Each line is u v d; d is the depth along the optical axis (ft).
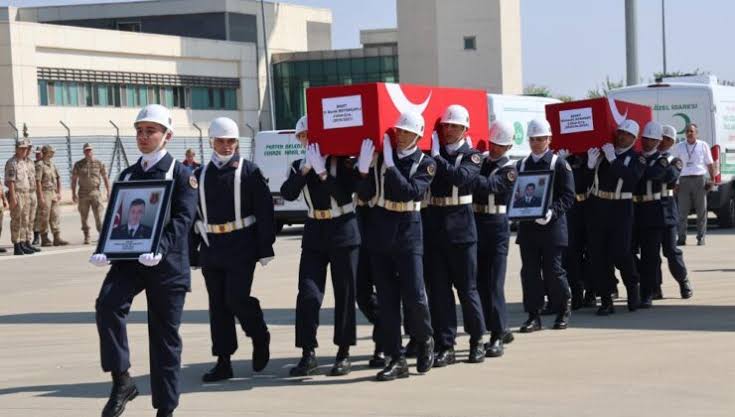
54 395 30.68
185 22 231.91
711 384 29.37
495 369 32.53
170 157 26.89
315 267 32.68
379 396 29.40
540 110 87.20
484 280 35.94
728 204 83.10
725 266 58.13
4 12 231.30
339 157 32.35
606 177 42.83
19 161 78.13
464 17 201.98
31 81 182.91
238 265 32.07
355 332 32.63
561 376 31.07
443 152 33.55
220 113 221.05
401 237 31.35
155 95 208.33
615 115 43.21
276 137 88.94
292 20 244.63
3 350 38.63
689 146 69.87
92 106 194.90
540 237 38.86
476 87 202.08
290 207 88.63
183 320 44.52
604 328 39.55
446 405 27.99
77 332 42.32
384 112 31.04
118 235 26.04
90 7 235.61
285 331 41.22
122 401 26.50
